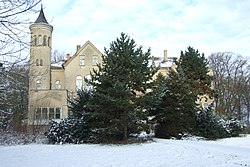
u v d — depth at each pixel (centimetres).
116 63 2525
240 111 6538
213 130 3120
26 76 923
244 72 6644
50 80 5456
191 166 1321
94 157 1636
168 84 2955
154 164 1384
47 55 5275
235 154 1709
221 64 6606
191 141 2678
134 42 2634
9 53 783
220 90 6359
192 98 3011
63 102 4781
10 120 3288
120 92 2402
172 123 2917
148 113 2653
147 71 2586
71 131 2614
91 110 2561
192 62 3978
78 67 5512
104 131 2461
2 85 1048
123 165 1364
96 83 2538
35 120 4259
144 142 2430
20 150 2008
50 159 1571
